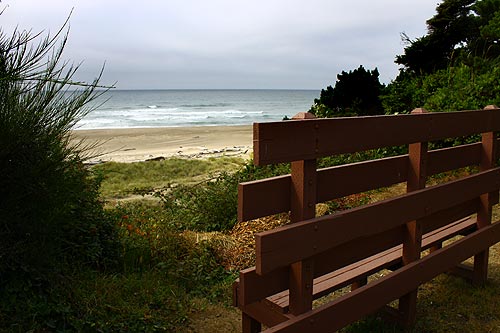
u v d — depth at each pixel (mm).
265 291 2201
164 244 4398
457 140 7617
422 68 13672
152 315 3195
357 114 11656
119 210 5695
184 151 22406
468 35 14414
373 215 2592
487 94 8062
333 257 2475
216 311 3504
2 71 2859
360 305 2592
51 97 3029
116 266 3877
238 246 4789
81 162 3518
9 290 2863
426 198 3021
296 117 2201
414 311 3207
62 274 3219
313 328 2295
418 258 3080
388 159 2805
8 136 2789
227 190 6648
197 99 125812
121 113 62688
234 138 29812
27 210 2998
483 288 3793
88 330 2883
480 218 3877
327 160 7602
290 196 2215
